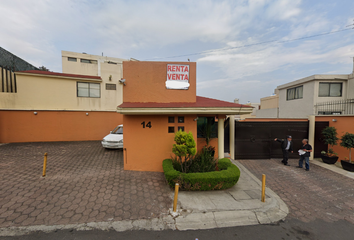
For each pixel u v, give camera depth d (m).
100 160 7.97
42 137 12.95
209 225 3.76
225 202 4.61
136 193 4.91
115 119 14.86
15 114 12.37
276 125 9.43
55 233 3.26
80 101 13.93
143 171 6.60
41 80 12.89
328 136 8.80
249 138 9.30
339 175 7.21
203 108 6.11
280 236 3.54
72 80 13.67
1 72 12.80
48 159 7.90
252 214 4.14
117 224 3.61
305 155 7.81
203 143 7.75
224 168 6.09
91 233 3.33
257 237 3.48
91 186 5.21
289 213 4.41
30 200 4.28
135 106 5.87
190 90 6.89
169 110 5.95
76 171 6.43
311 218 4.22
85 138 13.96
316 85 14.10
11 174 5.84
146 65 6.75
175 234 3.46
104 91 14.56
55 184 5.23
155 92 6.79
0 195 4.43
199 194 5.04
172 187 5.29
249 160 9.18
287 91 17.36
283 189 5.82
